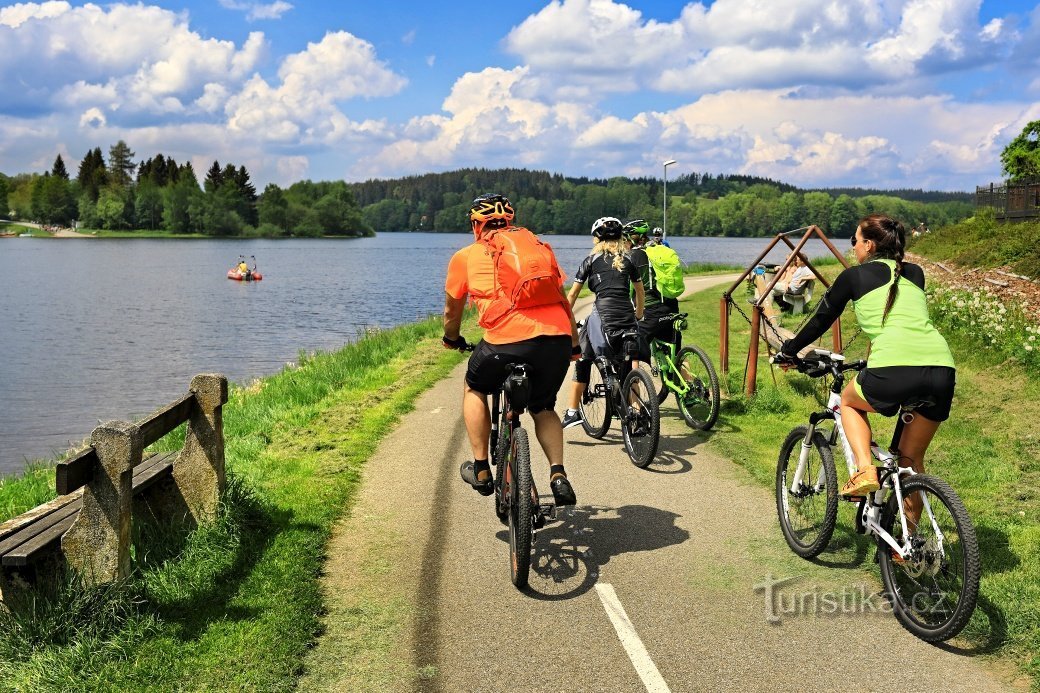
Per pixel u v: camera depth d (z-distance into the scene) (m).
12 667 3.69
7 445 14.30
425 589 4.60
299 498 6.04
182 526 5.17
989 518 5.36
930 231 34.50
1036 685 3.54
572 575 4.79
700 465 7.00
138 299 46.16
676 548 5.17
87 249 135.25
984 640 3.90
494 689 3.61
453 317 5.16
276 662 3.75
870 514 4.39
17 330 31.92
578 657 3.87
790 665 3.78
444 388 11.01
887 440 7.55
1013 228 22.73
